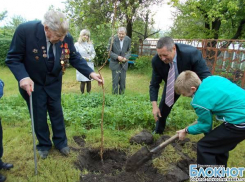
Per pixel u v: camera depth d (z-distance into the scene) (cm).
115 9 294
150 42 1568
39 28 260
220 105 235
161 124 387
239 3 1062
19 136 370
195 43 954
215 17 1113
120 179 275
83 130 396
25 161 306
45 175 279
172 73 318
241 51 707
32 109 278
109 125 419
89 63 590
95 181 267
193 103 244
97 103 539
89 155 337
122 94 634
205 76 300
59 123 324
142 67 1147
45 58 271
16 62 264
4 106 501
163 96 362
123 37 599
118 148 349
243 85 700
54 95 306
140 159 284
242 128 230
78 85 836
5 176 275
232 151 344
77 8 352
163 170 292
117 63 609
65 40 287
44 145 321
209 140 248
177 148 338
